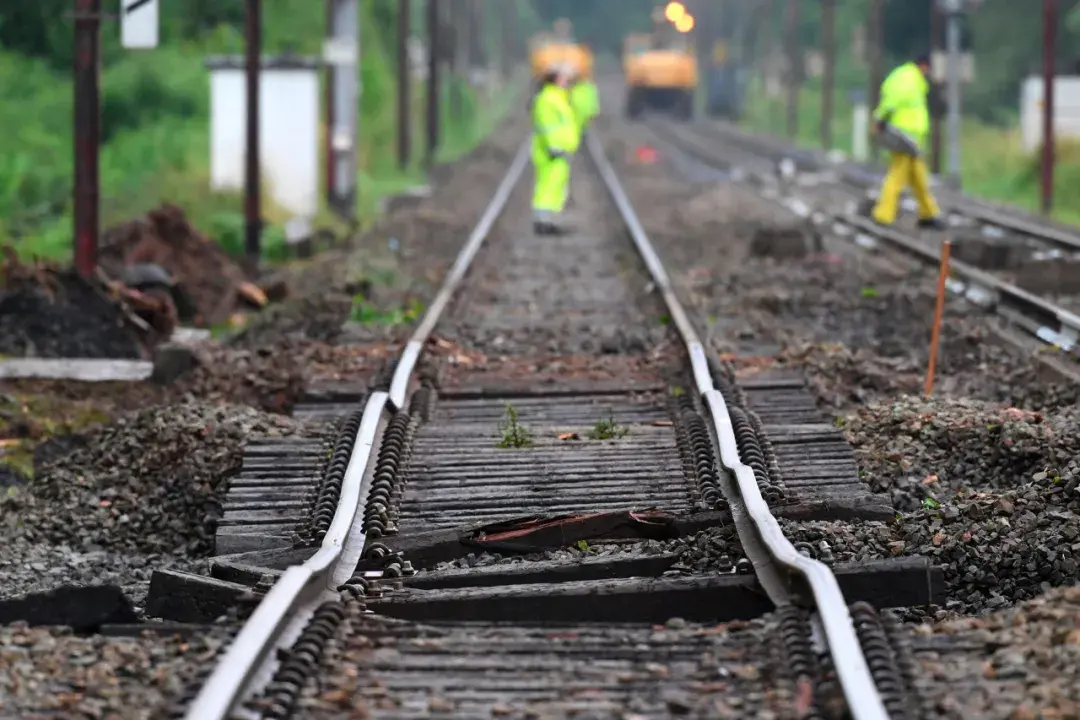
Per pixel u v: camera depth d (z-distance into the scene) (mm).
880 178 79375
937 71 79938
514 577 17984
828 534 18688
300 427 25047
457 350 31891
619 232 56406
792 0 141125
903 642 14414
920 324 35375
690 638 14977
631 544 19531
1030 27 147500
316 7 102062
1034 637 14453
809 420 25594
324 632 14734
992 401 27547
